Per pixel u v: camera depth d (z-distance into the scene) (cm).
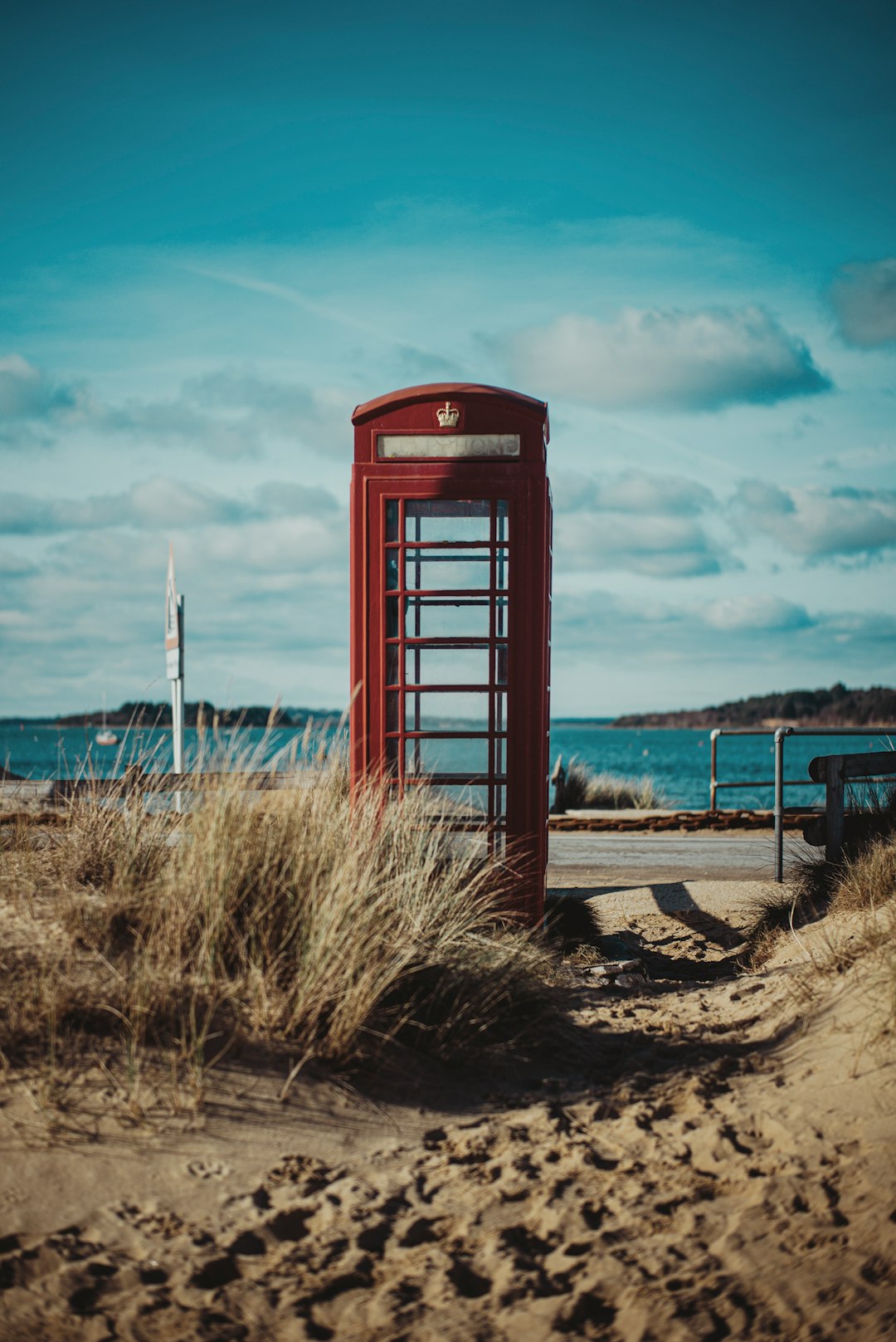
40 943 473
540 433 718
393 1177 377
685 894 1006
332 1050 450
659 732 17212
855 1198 346
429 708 727
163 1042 428
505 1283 308
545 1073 492
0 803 759
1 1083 390
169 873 521
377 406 722
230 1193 356
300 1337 283
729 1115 425
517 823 716
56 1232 326
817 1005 541
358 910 503
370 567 721
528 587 716
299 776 596
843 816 855
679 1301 294
